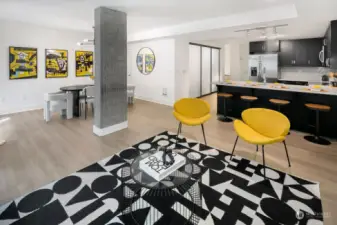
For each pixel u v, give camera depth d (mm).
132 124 4621
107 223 1785
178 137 3818
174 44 6305
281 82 6664
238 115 5160
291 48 6480
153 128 4352
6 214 1869
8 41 5211
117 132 4082
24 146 3369
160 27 5574
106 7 3678
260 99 4742
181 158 2191
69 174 2539
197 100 3682
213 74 8859
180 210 1943
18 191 2197
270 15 3789
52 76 6164
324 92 3645
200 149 3289
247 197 2121
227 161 2885
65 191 2203
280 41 6605
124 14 3998
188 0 3365
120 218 1843
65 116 5199
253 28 4535
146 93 7500
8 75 5332
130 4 3549
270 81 6809
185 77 6910
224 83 5156
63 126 4449
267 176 2504
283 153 3162
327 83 5504
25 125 4480
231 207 1978
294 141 3648
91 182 2375
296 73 6848
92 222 1792
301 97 4109
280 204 2016
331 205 1999
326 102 3807
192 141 3631
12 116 5176
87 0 3342
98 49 3691
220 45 8664
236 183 2361
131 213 1904
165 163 2055
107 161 2875
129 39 6789
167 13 4117
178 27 5254
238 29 4645
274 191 2217
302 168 2703
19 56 5441
